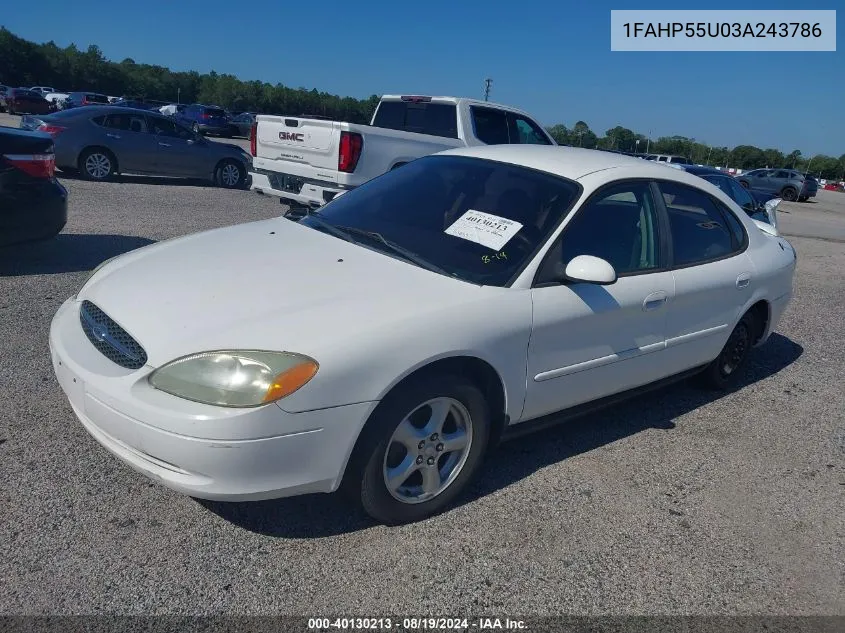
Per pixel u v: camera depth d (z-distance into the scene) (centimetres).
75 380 275
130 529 281
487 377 311
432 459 299
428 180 401
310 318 269
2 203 589
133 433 254
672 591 278
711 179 932
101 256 695
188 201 1165
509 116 1040
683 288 395
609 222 366
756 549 311
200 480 252
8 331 468
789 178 3347
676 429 427
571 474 359
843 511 350
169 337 262
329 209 407
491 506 322
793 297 850
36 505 289
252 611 245
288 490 262
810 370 569
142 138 1334
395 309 281
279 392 246
